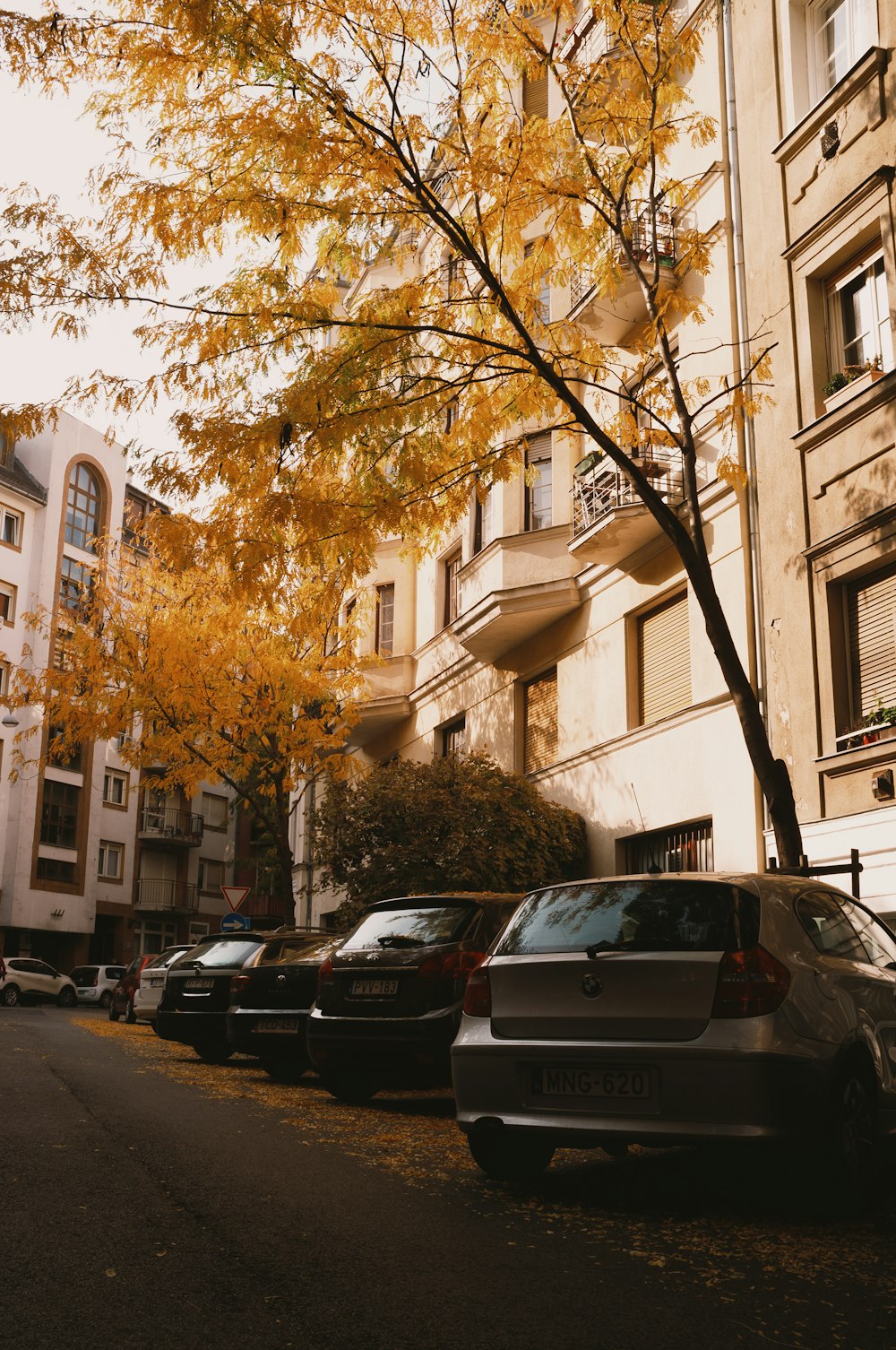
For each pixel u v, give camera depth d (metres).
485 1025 6.01
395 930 9.52
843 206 13.09
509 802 17.44
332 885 18.64
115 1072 11.91
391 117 9.30
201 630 20.19
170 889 59.00
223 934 15.33
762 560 14.07
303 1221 4.98
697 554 9.38
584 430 9.92
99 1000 43.31
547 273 10.75
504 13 10.10
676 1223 5.24
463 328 10.47
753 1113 5.12
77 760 53.06
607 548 16.77
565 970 5.75
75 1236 4.59
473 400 10.30
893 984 6.35
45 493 52.16
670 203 16.33
